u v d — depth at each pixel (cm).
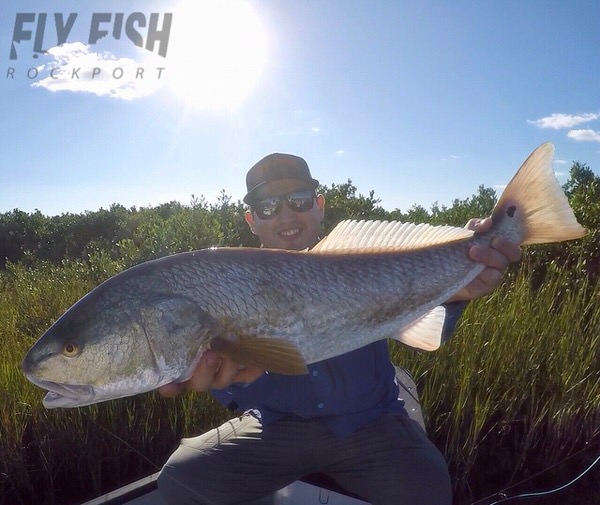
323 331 82
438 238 91
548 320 152
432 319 90
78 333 73
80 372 74
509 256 88
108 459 134
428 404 130
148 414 136
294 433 95
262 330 79
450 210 284
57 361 73
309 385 94
